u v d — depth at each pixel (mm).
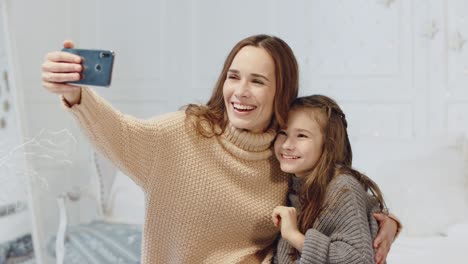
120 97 3816
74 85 1126
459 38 2803
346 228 1269
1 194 2713
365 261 1223
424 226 2312
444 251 2047
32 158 3199
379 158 2693
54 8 3562
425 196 2387
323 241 1240
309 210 1333
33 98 3400
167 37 3631
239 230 1430
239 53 1376
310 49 3168
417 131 2916
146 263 1419
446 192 2393
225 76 1438
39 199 3352
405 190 2432
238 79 1371
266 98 1365
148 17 3686
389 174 2529
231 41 3424
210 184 1390
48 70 1102
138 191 3102
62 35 3631
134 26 3734
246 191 1432
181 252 1404
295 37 3205
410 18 2896
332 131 1388
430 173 2471
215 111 1449
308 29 3164
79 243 2814
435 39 2854
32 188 2881
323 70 3145
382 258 1382
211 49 3496
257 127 1415
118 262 2586
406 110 2941
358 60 3045
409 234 2324
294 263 1330
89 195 3195
